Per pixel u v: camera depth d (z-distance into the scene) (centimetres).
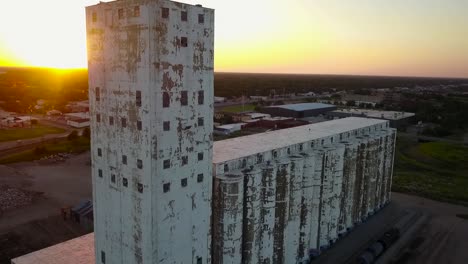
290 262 6084
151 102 3769
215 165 4928
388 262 6581
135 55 3816
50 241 7050
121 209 4303
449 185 10681
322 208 6775
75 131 15462
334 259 6600
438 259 6706
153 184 3922
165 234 4134
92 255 5297
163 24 3766
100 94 4309
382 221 8256
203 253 4641
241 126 18100
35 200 9012
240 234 5022
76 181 10538
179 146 4131
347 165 7212
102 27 4116
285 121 18688
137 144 3956
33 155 12962
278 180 5619
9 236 7181
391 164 9175
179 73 3997
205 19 4188
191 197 4369
